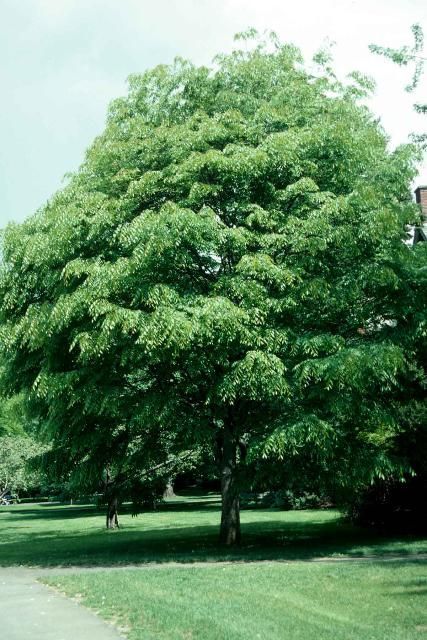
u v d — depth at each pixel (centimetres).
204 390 1686
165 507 4069
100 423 1764
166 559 1537
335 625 813
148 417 1570
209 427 1627
